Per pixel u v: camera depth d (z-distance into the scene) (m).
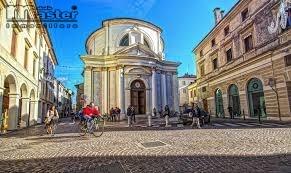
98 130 12.85
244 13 24.38
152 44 36.38
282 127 13.59
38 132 15.34
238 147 7.81
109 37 34.41
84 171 5.50
